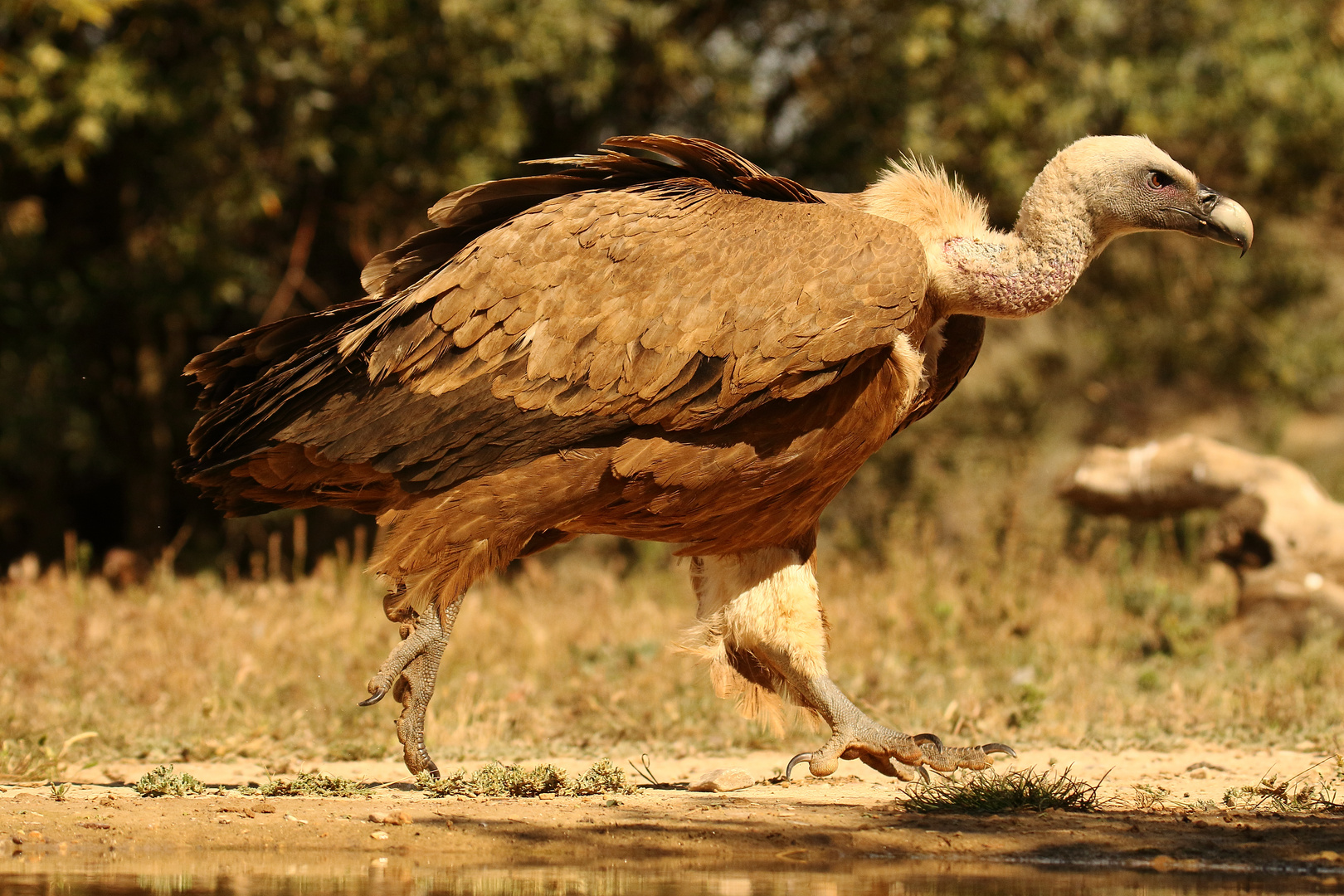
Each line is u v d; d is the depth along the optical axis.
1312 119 42.16
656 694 21.00
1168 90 41.00
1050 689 21.84
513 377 13.60
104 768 16.66
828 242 13.70
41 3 34.41
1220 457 26.73
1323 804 13.68
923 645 25.23
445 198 14.52
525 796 14.21
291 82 36.75
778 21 41.91
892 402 14.38
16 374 39.84
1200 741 18.80
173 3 36.56
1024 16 40.41
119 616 24.69
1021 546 30.88
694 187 14.42
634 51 40.81
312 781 14.44
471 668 23.27
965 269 14.90
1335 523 25.72
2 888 9.88
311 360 14.23
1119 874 10.70
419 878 10.35
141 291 38.66
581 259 13.70
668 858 11.12
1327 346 47.12
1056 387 47.59
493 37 36.75
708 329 13.41
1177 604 27.31
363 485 14.84
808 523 14.88
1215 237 14.90
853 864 10.97
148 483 44.41
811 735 19.11
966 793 13.57
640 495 13.88
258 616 25.22
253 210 37.22
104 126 35.62
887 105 40.47
